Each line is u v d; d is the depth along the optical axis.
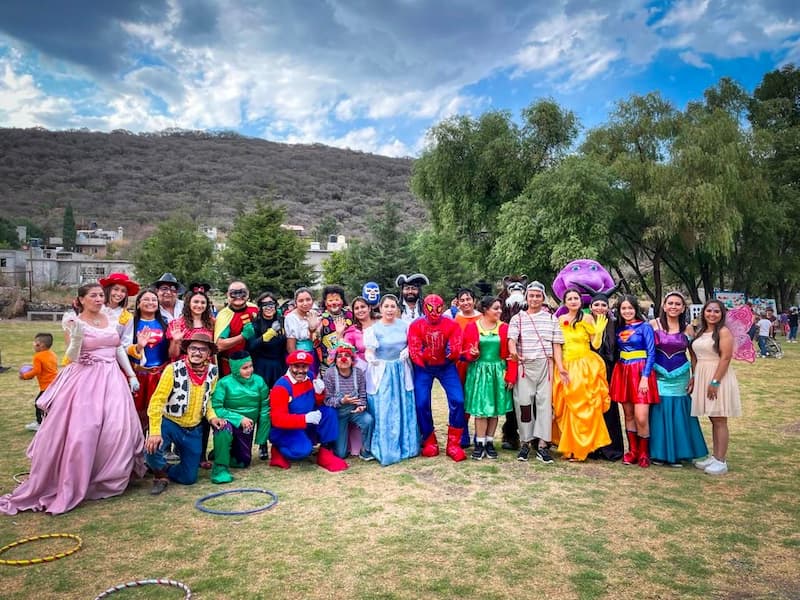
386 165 180.62
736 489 5.46
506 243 25.25
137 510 4.91
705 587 3.55
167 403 5.51
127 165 153.12
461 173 29.59
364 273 31.16
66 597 3.43
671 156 25.12
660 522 4.62
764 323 19.02
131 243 79.81
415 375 6.84
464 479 5.80
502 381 6.55
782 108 32.53
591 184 23.88
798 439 7.49
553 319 6.55
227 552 4.05
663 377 6.21
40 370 7.50
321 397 6.42
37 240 52.94
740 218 23.98
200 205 123.81
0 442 7.10
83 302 5.35
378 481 5.75
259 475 5.99
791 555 4.02
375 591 3.49
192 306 6.18
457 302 6.84
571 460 6.52
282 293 31.66
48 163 146.75
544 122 28.33
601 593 3.47
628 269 38.38
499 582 3.61
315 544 4.19
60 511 4.82
